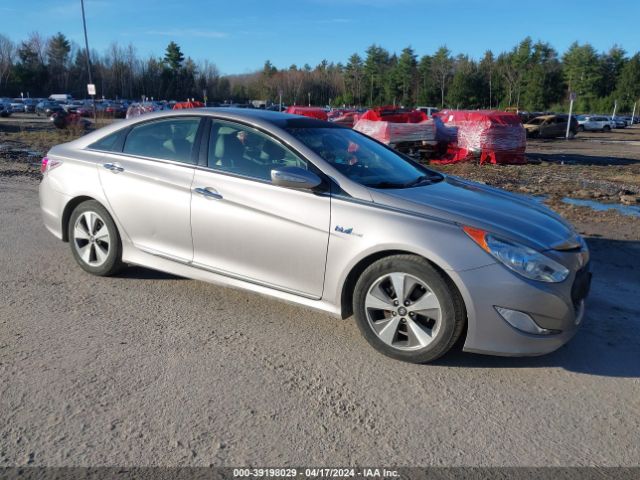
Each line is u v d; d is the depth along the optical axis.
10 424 2.75
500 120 16.30
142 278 4.93
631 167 16.27
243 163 4.07
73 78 107.94
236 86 128.00
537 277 3.24
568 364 3.58
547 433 2.84
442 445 2.71
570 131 35.19
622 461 2.62
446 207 3.51
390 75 111.06
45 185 5.11
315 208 3.68
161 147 4.50
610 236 7.02
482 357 3.64
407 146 16.58
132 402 2.98
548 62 101.50
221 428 2.78
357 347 3.73
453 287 3.30
